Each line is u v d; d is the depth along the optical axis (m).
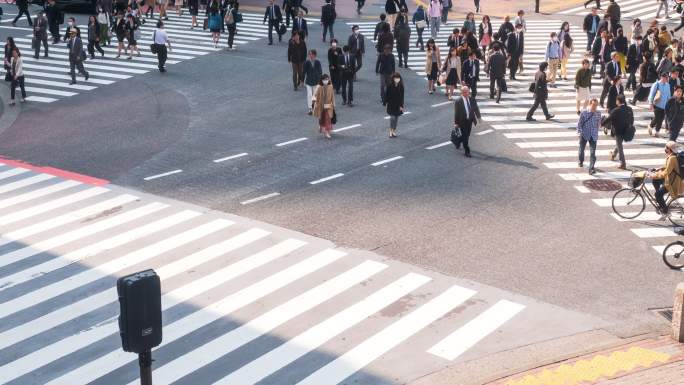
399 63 40.59
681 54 38.75
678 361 15.05
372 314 17.55
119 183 25.56
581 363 15.16
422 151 28.34
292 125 31.34
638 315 17.75
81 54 37.84
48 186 25.36
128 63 41.34
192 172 26.44
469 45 38.06
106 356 15.91
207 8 48.28
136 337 9.60
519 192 24.72
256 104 34.22
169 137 30.11
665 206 22.58
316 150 28.41
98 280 19.06
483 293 18.53
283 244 20.94
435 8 46.41
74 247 20.83
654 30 39.84
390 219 22.52
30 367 15.57
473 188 24.97
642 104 35.22
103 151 28.72
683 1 51.78
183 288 18.64
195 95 35.75
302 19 43.47
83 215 22.97
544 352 16.12
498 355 16.02
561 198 24.31
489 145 29.22
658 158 28.30
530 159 27.78
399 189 24.80
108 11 47.38
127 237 21.42
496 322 17.31
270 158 27.64
